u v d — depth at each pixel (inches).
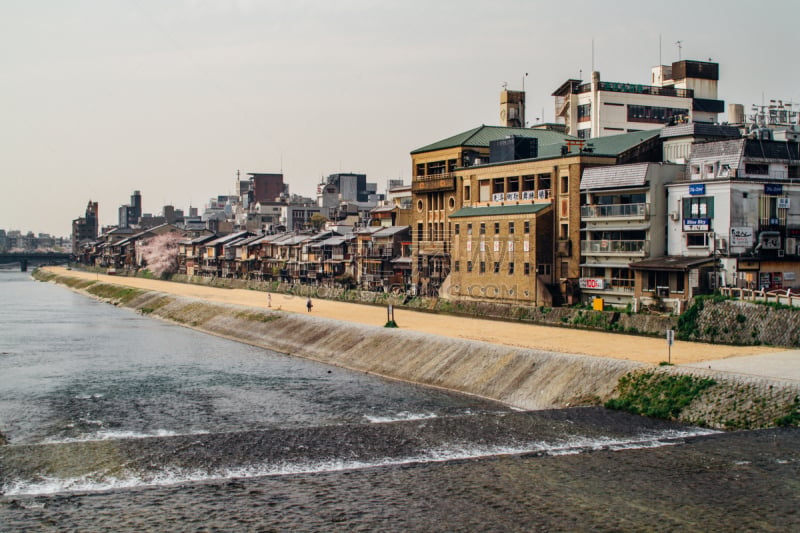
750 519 1781.5
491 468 2118.6
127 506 1907.0
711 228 3809.1
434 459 2203.5
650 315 3745.1
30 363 4008.4
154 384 3427.7
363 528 1780.3
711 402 2490.2
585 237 4443.9
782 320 3184.1
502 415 2608.3
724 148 4025.6
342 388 3289.9
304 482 2044.8
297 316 4977.9
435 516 1833.2
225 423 2733.8
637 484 1980.8
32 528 1792.6
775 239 3806.6
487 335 3762.3
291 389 3284.9
